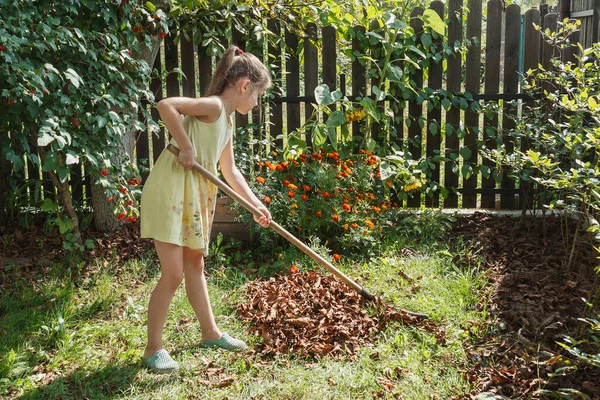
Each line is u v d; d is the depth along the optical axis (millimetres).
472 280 4168
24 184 5344
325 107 5422
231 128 3293
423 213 5242
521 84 5367
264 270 4492
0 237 5008
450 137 5527
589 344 3227
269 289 3984
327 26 5406
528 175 4816
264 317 3643
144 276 4492
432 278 4203
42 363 3275
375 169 5348
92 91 4453
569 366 2977
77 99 4242
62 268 4531
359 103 5285
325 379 3105
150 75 5426
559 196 4867
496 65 5379
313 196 5031
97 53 4566
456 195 5645
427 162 5430
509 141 5480
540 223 5152
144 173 5660
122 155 4816
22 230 5141
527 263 4453
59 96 4160
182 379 3139
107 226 5086
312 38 5492
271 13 5430
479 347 3365
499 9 5285
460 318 3641
